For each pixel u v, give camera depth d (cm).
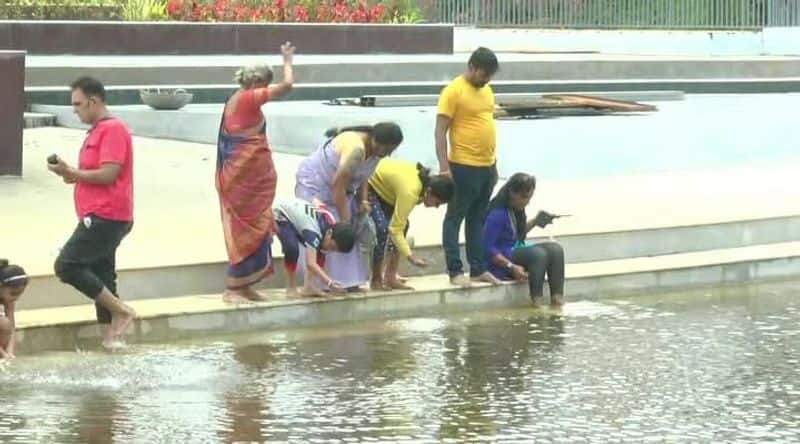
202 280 1503
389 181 1516
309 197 1497
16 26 2978
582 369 1313
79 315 1374
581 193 2120
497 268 1598
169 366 1288
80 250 1322
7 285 1277
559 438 1094
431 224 1789
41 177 2039
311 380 1252
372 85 3012
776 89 3462
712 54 4153
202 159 2262
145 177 2081
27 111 2636
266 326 1448
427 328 1477
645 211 1953
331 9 3381
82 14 3181
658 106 2909
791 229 1931
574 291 1653
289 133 2398
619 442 1084
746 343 1431
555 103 2658
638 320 1538
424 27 3375
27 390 1198
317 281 1490
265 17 3300
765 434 1112
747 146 2528
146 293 1473
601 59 3409
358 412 1153
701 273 1744
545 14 4450
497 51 4125
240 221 1448
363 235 1520
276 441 1069
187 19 3244
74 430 1084
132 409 1147
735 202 2055
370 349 1377
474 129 1541
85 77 1328
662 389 1245
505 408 1176
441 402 1190
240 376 1260
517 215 1606
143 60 3005
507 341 1423
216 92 2861
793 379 1288
